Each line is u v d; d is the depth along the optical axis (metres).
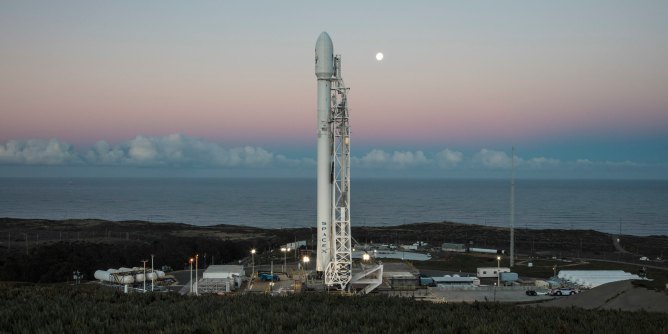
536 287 99.69
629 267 136.12
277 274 105.19
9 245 175.25
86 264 117.94
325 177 88.81
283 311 34.16
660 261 150.75
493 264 138.88
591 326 32.31
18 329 27.34
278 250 162.62
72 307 34.09
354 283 86.75
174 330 27.84
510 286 101.12
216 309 35.84
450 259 148.62
